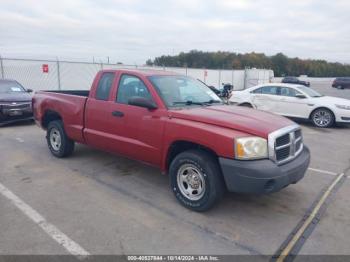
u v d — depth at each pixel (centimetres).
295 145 391
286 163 367
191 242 315
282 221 365
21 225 341
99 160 589
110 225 346
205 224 353
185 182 394
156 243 312
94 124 505
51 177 496
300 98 1100
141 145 433
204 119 372
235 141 336
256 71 3691
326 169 574
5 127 945
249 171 331
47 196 421
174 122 389
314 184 491
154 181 488
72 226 342
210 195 362
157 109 414
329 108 1042
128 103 451
